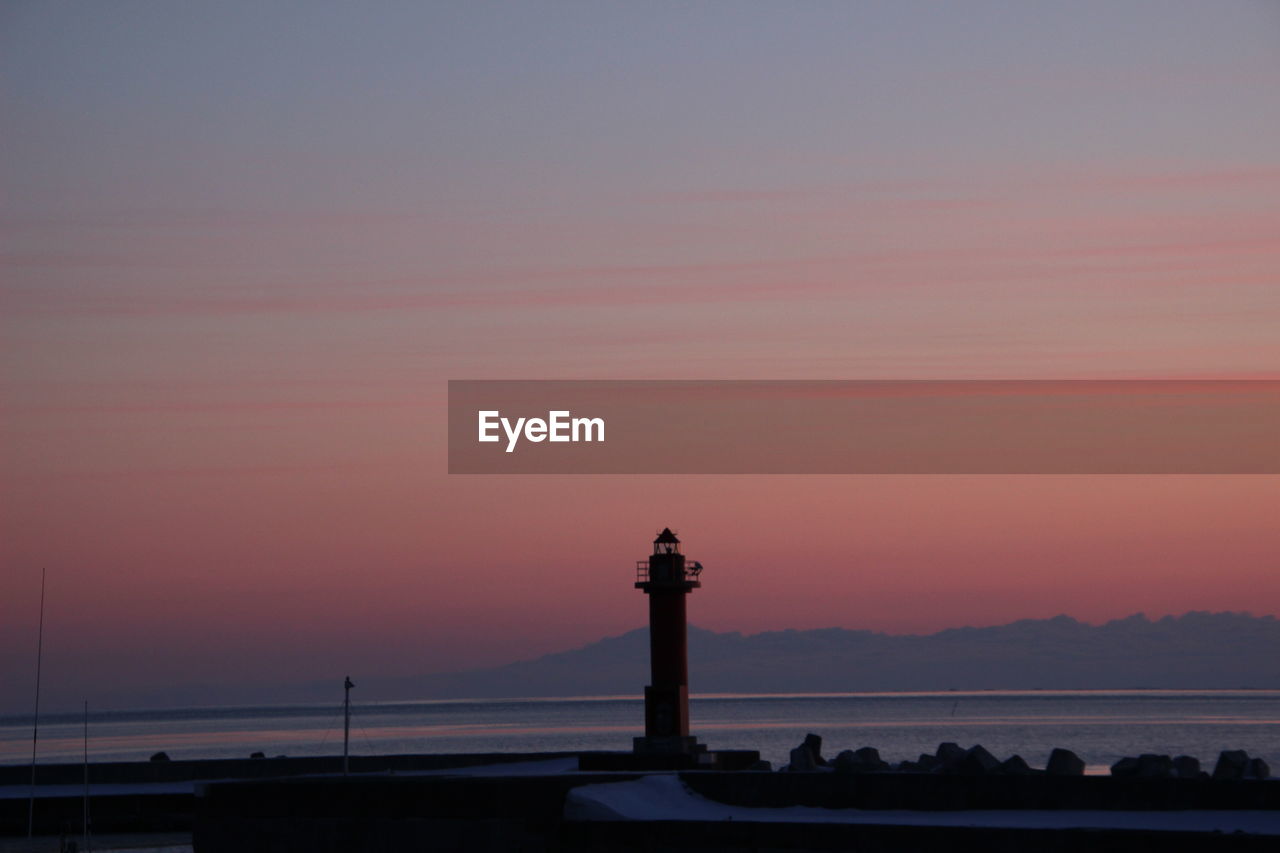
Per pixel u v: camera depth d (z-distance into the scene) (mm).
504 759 101750
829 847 64625
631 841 68625
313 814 75188
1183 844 57438
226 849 76062
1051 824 64812
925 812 70562
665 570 94125
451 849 73125
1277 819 62625
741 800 74500
